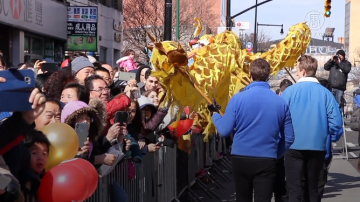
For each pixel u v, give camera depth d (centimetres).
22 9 1603
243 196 637
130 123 638
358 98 1345
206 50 746
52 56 1919
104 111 507
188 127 764
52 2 1847
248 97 627
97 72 696
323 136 711
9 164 340
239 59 783
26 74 294
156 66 635
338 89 1556
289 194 720
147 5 3075
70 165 379
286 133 637
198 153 1027
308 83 719
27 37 1727
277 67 886
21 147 357
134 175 625
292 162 716
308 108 709
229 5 2348
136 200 647
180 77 659
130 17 2945
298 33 895
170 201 809
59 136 394
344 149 1614
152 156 725
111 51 2638
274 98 628
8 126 312
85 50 1989
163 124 758
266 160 620
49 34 1830
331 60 1567
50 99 441
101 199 513
